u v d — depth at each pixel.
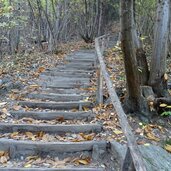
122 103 3.14
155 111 3.06
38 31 8.20
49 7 8.82
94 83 4.22
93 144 2.35
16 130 2.64
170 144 2.54
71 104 3.23
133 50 2.75
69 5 9.66
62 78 4.46
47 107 3.23
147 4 8.26
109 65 5.34
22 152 2.34
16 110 3.07
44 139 2.51
